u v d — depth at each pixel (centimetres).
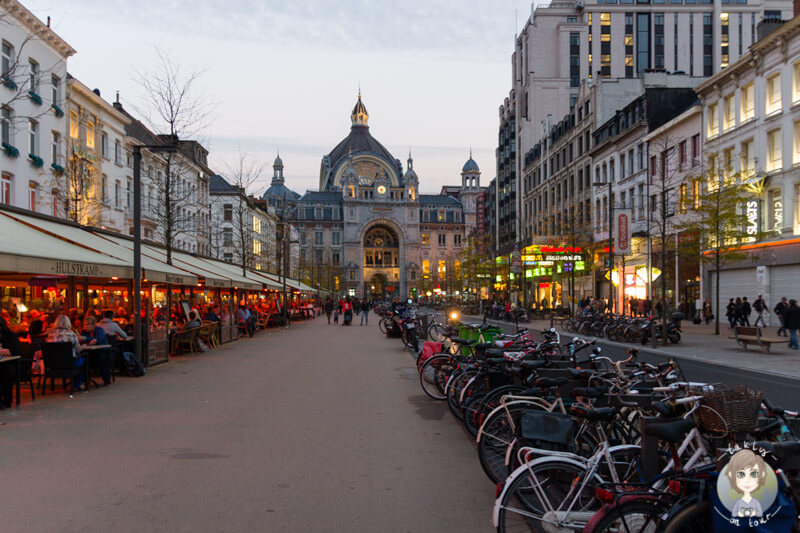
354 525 510
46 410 1030
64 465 686
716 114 3591
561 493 434
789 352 2056
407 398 1161
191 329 2077
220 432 859
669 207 3591
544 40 7906
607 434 534
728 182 2814
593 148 5284
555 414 484
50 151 3394
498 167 9475
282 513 536
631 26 7869
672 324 2423
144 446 776
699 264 3803
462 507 557
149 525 504
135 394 1202
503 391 725
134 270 1559
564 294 5975
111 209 4103
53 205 3309
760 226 3192
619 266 4722
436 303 8594
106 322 1445
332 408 1053
